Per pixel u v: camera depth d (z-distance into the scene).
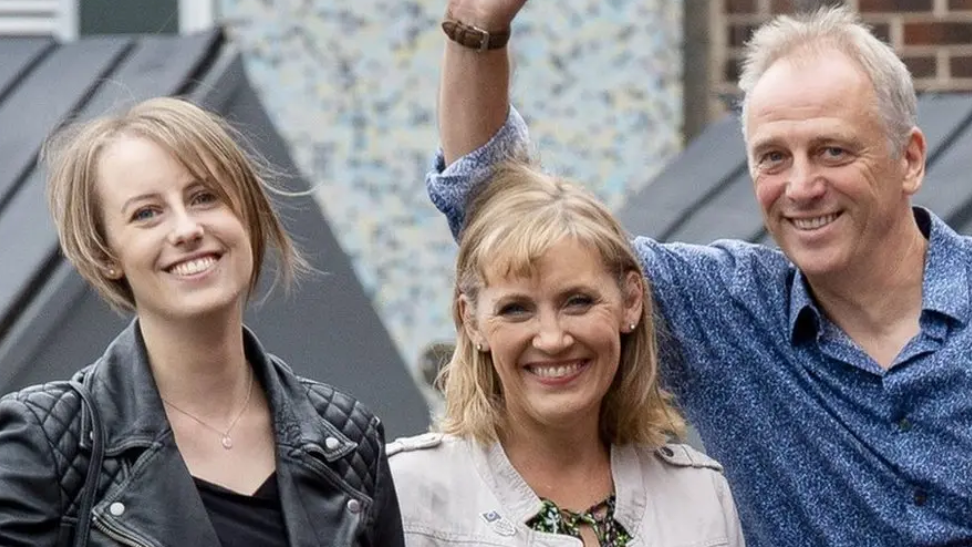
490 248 6.78
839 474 7.14
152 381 6.34
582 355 6.80
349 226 12.24
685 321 7.35
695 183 10.78
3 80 10.31
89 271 6.38
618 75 12.13
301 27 12.18
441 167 7.32
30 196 9.69
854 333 7.23
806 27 7.22
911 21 12.00
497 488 6.91
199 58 10.03
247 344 6.53
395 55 12.18
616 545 6.93
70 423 6.21
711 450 7.36
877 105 7.08
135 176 6.29
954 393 7.04
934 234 7.23
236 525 6.32
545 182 6.93
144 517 6.17
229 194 6.37
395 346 10.23
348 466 6.50
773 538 7.26
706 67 12.10
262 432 6.48
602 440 7.08
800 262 7.14
